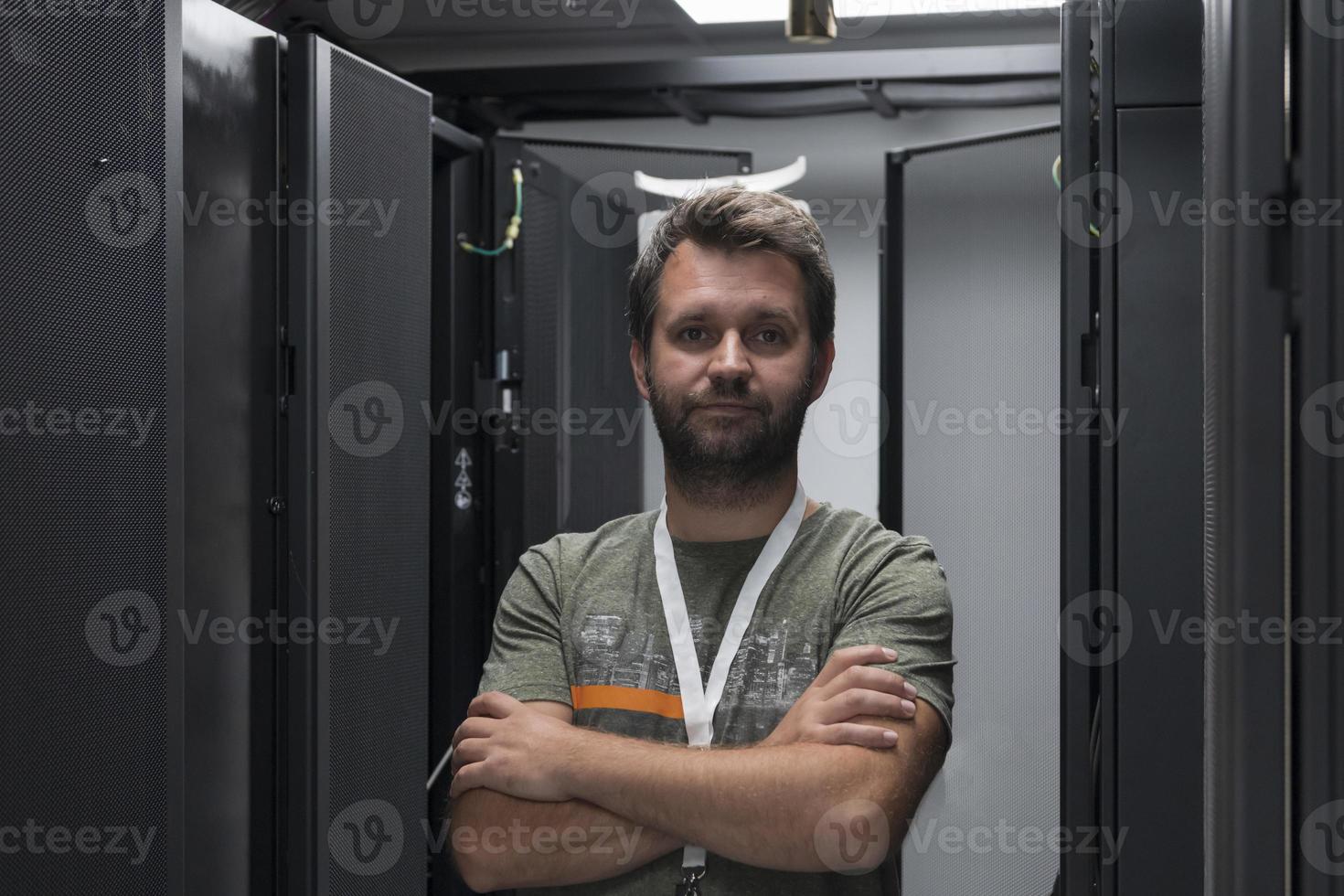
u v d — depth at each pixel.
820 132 3.86
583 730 1.20
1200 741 1.08
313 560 1.92
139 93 1.28
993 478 2.99
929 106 3.35
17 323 1.11
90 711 1.20
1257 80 0.77
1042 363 2.92
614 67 3.23
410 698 2.30
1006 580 2.95
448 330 3.11
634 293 1.30
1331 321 0.74
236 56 1.82
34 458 1.13
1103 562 1.10
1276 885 0.77
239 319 1.83
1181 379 1.09
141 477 1.28
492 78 3.27
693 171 3.43
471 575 3.16
